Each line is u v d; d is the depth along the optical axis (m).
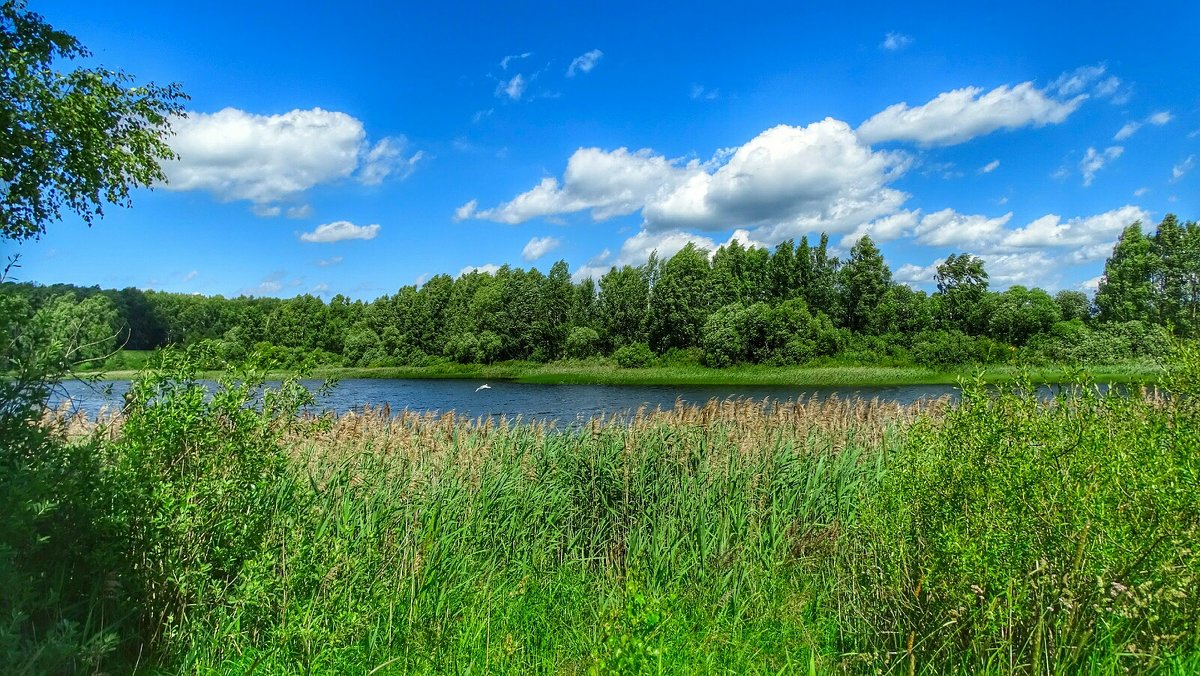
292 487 6.20
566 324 81.62
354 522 6.62
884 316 71.44
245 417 5.12
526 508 8.20
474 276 101.62
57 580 4.38
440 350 86.56
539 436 10.54
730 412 11.40
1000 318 57.66
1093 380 4.70
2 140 16.14
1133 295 53.41
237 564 4.97
